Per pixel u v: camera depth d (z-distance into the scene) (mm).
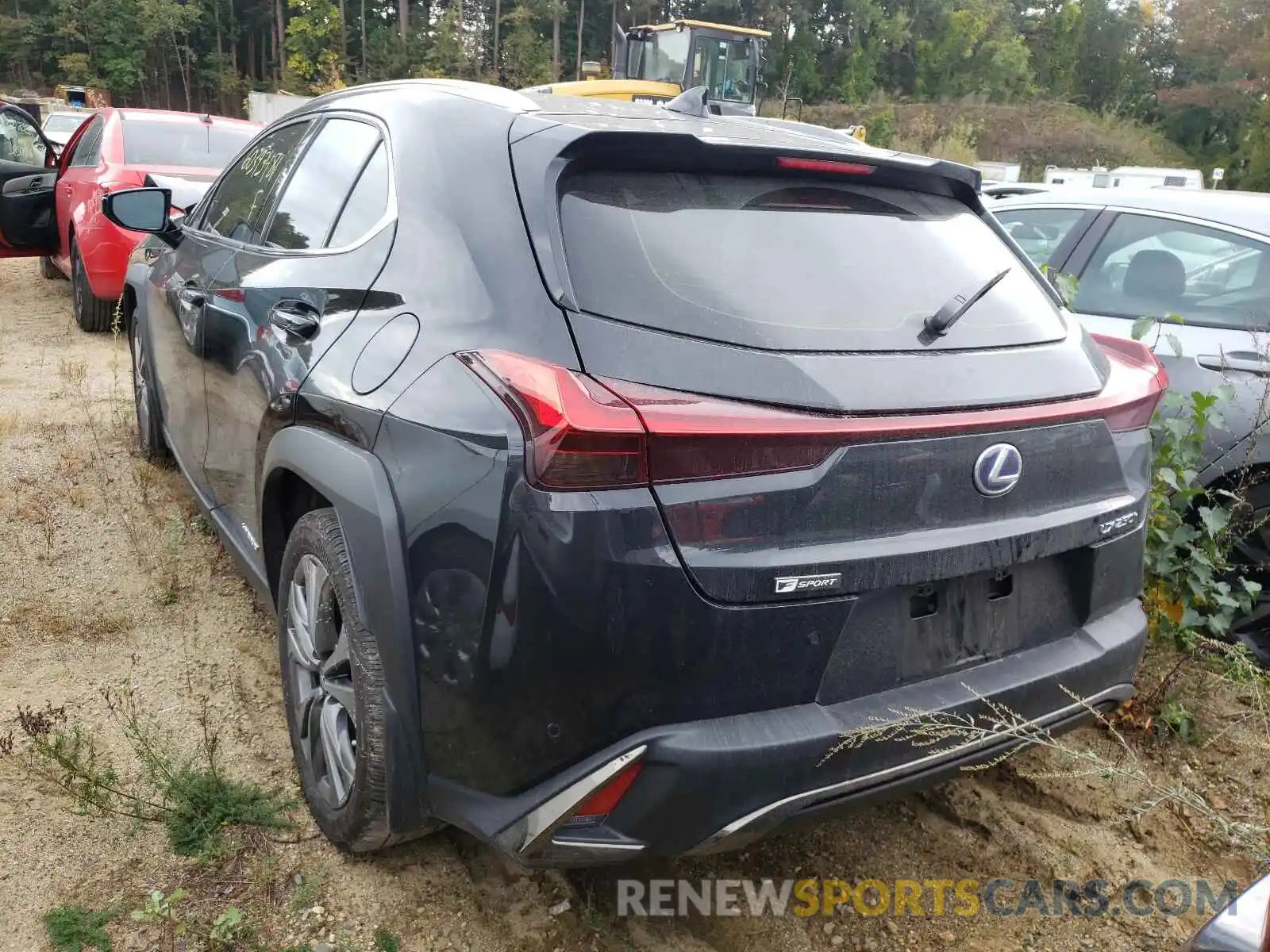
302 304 2686
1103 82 73938
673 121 2521
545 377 1866
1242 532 3721
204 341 3381
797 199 2338
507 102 2518
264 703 3139
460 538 1938
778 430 1859
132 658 3330
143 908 2328
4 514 4254
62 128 21781
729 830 1928
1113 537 2416
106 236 6906
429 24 61969
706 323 1983
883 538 1991
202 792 2611
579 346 1924
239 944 2262
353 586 2246
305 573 2566
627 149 2184
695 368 1910
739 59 15930
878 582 1979
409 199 2465
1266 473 3697
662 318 1975
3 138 8945
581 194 2146
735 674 1889
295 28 56719
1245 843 2262
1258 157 48469
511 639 1862
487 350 2018
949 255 2445
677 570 1817
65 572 3842
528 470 1832
